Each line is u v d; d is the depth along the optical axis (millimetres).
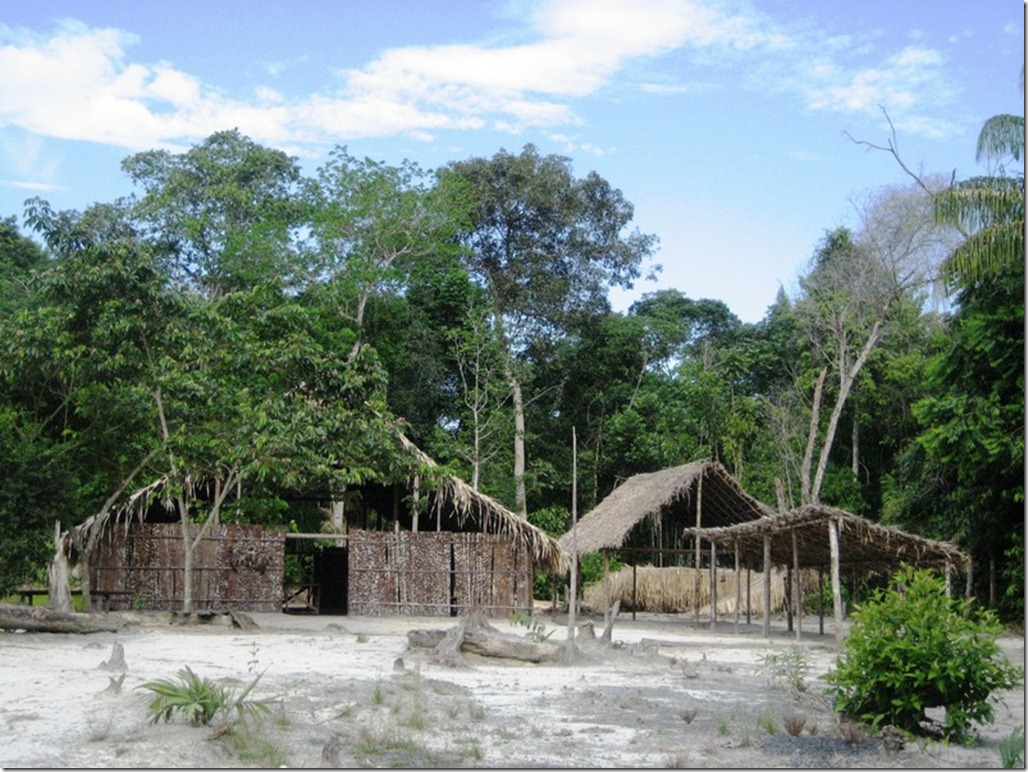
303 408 22250
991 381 25438
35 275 21078
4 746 8320
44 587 24219
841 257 40375
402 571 25906
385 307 39219
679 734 9594
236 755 8188
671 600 31578
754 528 22047
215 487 24953
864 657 9625
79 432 22375
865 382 39250
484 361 40625
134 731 8828
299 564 33594
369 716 9891
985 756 8891
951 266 22266
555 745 8938
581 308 43812
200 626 20203
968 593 24844
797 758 8617
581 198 43938
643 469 41969
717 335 49062
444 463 39281
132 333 21250
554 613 28297
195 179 39750
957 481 27578
